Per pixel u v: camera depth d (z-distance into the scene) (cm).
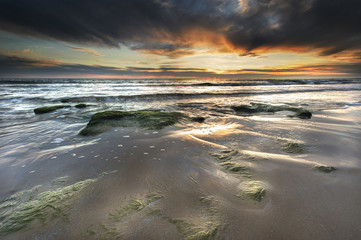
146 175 296
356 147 417
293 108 975
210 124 680
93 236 180
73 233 184
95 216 205
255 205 220
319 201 227
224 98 1641
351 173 295
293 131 564
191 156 373
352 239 174
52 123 722
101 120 644
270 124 668
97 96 1566
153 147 425
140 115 721
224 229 185
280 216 202
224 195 241
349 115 835
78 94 1792
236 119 767
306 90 2395
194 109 1081
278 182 270
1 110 987
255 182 269
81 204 226
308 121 715
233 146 434
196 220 198
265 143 454
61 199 235
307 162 338
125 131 567
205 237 176
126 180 281
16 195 249
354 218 199
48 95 1664
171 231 184
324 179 277
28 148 436
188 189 256
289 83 4506
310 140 472
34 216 206
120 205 222
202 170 313
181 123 680
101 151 404
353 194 240
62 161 354
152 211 211
